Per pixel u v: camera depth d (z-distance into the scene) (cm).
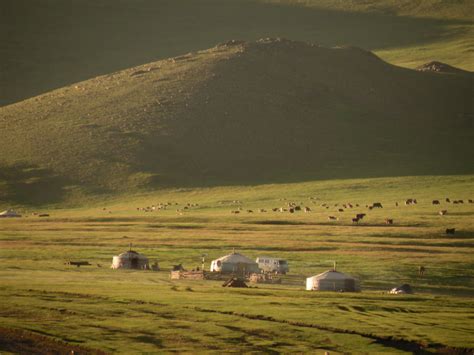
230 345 16012
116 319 17512
